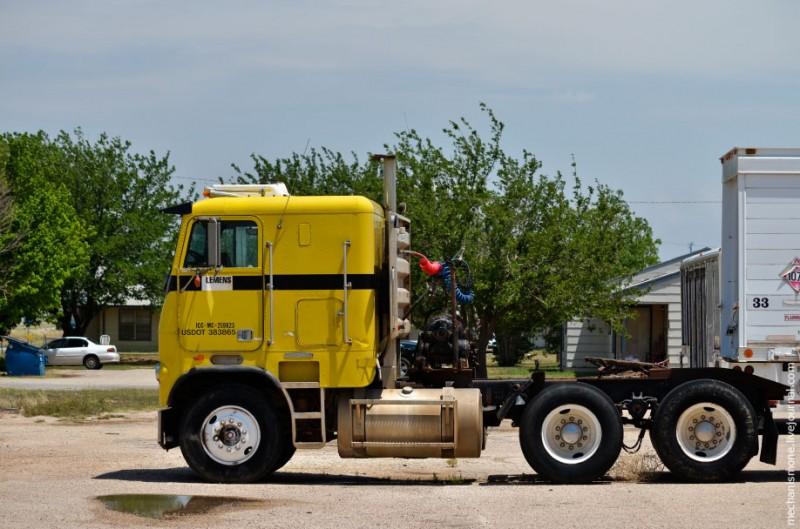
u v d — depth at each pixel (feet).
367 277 45.88
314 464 55.62
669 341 142.00
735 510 38.29
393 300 46.01
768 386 46.98
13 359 157.58
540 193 120.88
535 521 36.24
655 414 46.39
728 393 45.70
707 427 45.96
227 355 46.37
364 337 45.73
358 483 47.47
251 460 45.98
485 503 40.16
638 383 47.47
